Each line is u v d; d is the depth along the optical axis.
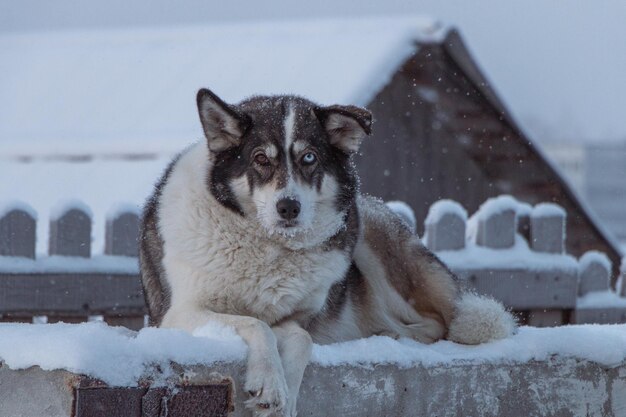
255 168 7.23
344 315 8.12
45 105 22.20
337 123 7.64
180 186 7.34
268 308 7.18
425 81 20.22
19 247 8.61
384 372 6.33
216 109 7.27
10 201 8.59
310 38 21.33
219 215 7.05
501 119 20.39
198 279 7.01
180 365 5.42
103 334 5.27
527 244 10.73
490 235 10.54
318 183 7.36
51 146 19.20
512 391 6.77
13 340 5.32
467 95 20.19
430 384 6.49
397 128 20.36
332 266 7.36
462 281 8.58
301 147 7.36
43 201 17.00
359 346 6.36
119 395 5.16
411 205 20.77
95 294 8.98
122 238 9.32
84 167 18.08
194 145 7.93
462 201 21.55
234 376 5.68
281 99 7.87
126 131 19.47
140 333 5.50
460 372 6.59
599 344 7.02
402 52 19.22
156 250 7.39
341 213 7.48
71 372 5.08
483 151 21.30
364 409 6.27
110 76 23.08
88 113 21.20
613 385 7.09
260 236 7.05
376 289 8.62
